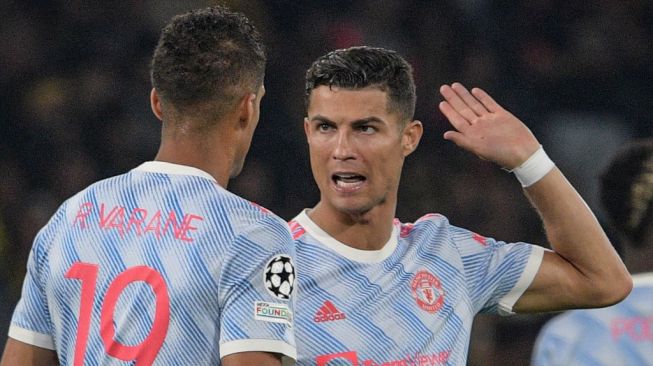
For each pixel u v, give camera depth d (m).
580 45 43.75
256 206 11.40
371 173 12.86
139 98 40.16
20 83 40.16
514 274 13.88
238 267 10.97
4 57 40.31
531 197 13.91
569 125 42.25
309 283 12.92
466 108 13.91
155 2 41.12
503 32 43.38
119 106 39.94
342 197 12.91
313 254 13.12
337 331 12.75
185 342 10.92
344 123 12.77
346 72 12.75
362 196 12.90
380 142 12.86
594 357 15.04
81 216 11.67
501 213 37.94
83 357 11.25
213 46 11.45
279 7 42.06
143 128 39.72
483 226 37.72
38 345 11.95
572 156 41.66
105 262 11.34
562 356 15.24
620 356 14.94
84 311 11.34
